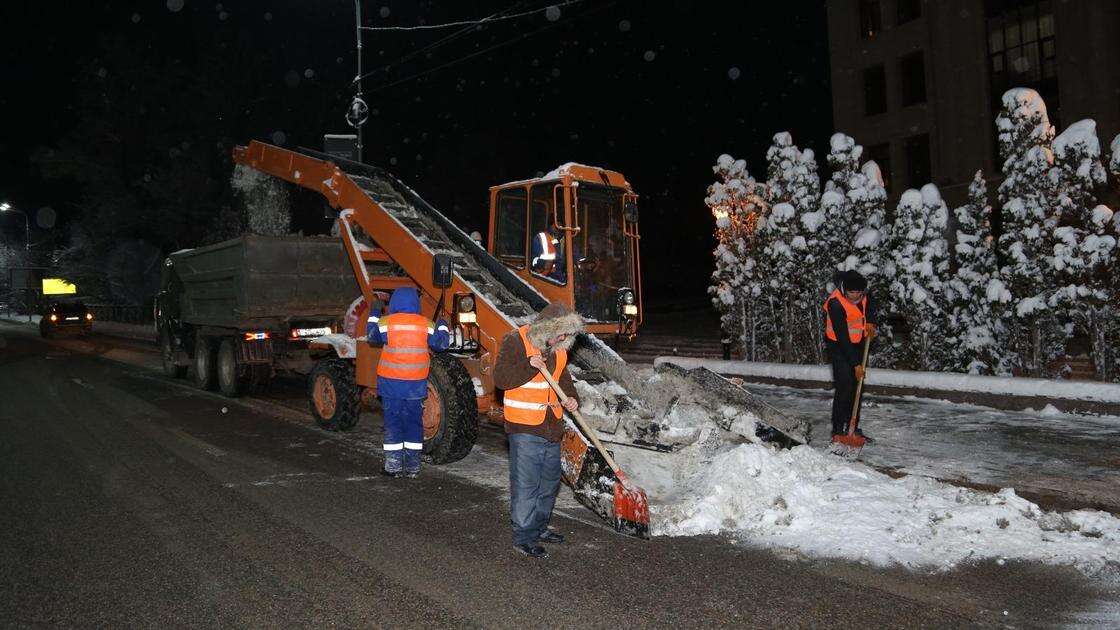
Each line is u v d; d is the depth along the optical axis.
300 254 12.33
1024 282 11.30
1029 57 23.02
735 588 4.74
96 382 15.94
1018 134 11.50
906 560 5.06
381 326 7.49
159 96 46.97
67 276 53.75
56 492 7.06
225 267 12.71
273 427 10.30
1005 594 4.59
